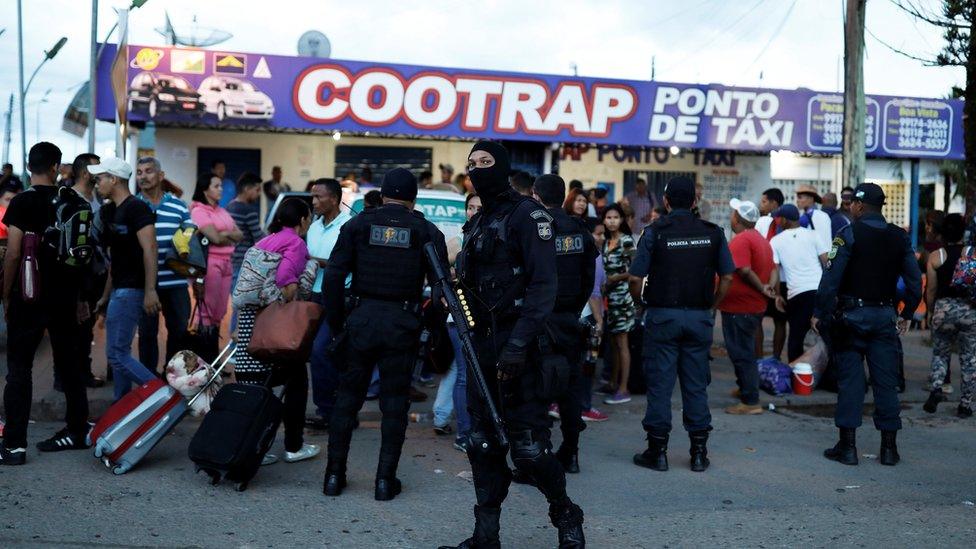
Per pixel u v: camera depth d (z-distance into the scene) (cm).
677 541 449
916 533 468
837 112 1627
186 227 682
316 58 1414
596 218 851
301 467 563
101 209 611
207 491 507
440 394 652
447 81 1457
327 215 678
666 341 576
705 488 544
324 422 658
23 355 547
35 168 555
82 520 451
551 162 1641
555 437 670
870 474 586
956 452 651
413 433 664
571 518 408
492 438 402
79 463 554
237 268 940
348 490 517
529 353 397
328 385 652
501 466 411
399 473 557
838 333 611
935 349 788
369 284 498
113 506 474
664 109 1550
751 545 445
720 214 1805
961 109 1686
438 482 539
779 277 903
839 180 1878
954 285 750
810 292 856
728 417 755
